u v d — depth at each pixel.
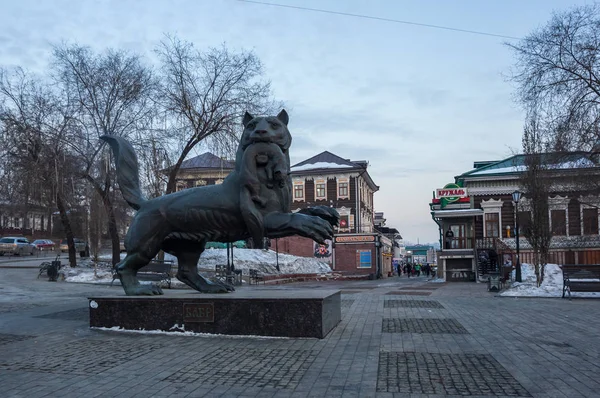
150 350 7.12
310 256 44.75
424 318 10.58
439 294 18.09
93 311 8.97
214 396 4.94
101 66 25.78
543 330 8.96
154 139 25.50
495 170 35.50
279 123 8.88
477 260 31.28
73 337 8.23
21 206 30.39
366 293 18.81
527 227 21.95
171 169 26.80
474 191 35.16
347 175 51.34
